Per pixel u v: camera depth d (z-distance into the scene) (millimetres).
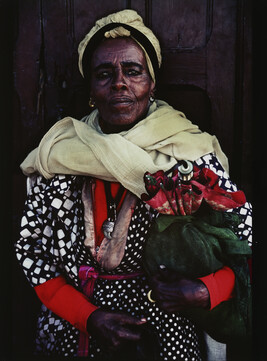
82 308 1375
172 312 1317
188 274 1324
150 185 1260
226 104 1671
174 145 1413
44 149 1454
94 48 1416
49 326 1507
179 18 1651
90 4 1675
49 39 1702
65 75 1715
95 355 1413
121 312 1363
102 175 1400
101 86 1404
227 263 1357
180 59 1669
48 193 1437
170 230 1326
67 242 1442
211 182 1281
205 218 1343
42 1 1686
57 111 1731
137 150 1370
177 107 1702
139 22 1394
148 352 1381
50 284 1452
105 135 1410
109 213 1407
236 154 1685
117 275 1424
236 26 1635
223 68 1658
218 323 1363
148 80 1430
